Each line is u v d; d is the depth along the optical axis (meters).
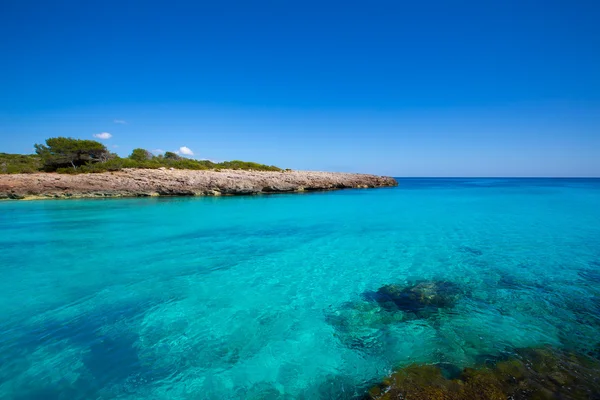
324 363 4.67
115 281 8.05
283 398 4.02
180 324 5.90
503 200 27.77
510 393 3.74
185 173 32.31
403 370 4.35
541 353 4.64
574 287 7.35
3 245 11.42
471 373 4.18
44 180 26.88
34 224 15.39
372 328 5.61
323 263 9.59
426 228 14.77
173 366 4.66
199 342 5.29
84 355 4.91
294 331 5.62
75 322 5.94
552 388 3.84
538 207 22.56
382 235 13.32
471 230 14.27
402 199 28.59
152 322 5.97
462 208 21.98
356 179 45.81
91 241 12.12
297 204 24.33
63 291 7.38
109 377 4.41
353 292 7.37
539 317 5.85
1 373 4.46
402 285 7.70
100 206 22.23
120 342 5.27
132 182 28.98
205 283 7.99
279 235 13.31
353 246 11.54
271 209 21.33
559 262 9.33
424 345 4.97
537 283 7.62
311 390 4.14
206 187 30.86
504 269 8.73
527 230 14.22
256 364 4.71
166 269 9.00
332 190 39.94
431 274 8.48
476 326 5.53
